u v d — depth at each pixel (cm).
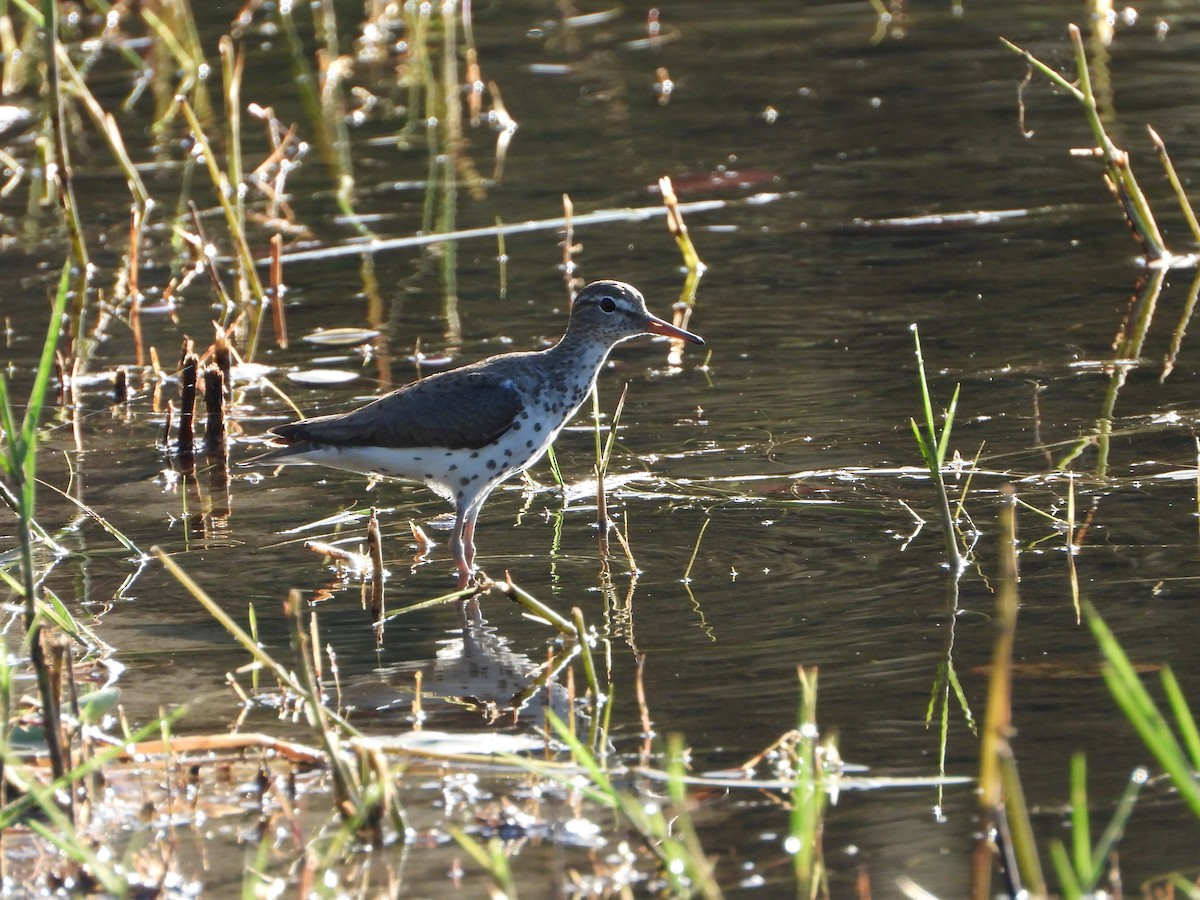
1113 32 2814
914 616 1095
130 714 994
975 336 1692
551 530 1305
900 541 1234
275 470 1479
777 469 1399
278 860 826
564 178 2286
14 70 2753
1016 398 1527
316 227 2150
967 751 910
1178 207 2050
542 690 1017
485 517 1341
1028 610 1094
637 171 2297
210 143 2505
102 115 2173
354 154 2444
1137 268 1873
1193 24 2831
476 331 1769
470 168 2356
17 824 857
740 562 1211
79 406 1639
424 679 1040
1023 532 1234
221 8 3169
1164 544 1192
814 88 2616
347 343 1756
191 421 1504
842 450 1433
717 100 2584
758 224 2073
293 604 887
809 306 1805
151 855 834
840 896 775
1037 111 2441
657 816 801
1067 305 1769
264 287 1958
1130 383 1550
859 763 902
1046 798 856
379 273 1986
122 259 2062
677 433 1498
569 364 1359
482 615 1142
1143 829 823
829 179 2219
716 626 1098
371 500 1400
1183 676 977
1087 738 914
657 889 791
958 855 809
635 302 1362
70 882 808
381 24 3064
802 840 768
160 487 1430
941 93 2550
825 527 1272
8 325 1845
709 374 1641
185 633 1122
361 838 845
